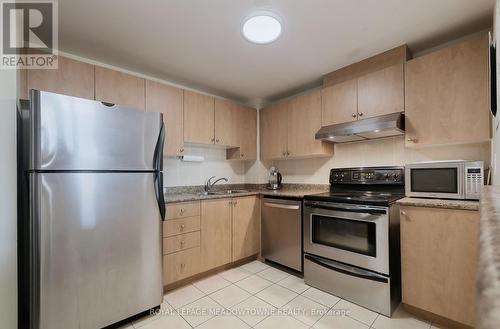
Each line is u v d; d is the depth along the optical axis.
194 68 2.52
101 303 1.59
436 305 1.66
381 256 1.83
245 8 1.63
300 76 2.74
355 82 2.36
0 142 1.14
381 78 2.18
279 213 2.67
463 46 1.78
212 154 3.26
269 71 2.61
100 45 2.07
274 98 3.52
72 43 2.03
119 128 1.67
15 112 1.25
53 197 1.42
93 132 1.56
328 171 2.92
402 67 2.06
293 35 1.95
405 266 1.79
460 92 1.78
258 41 1.87
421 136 1.95
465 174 1.72
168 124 2.49
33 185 1.38
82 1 1.54
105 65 2.40
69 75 1.92
